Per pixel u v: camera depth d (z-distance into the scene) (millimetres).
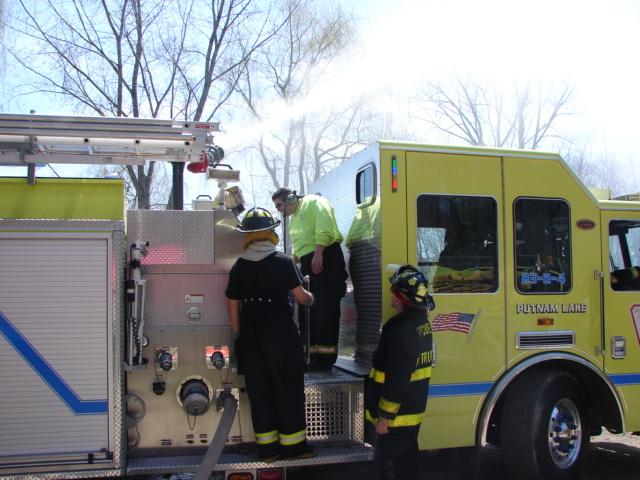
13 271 3932
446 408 4750
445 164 4934
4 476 3873
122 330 4066
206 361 4312
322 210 5191
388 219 4754
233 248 4395
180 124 4312
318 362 5203
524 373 5113
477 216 4996
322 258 5160
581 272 5266
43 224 3957
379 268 4758
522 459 4941
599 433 5625
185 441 4281
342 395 4645
